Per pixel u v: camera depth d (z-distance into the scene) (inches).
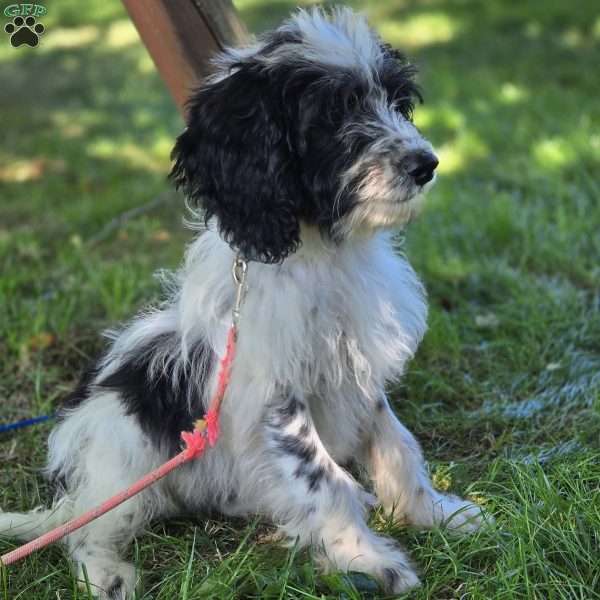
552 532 40.7
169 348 44.3
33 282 66.7
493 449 48.7
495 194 75.4
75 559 42.7
